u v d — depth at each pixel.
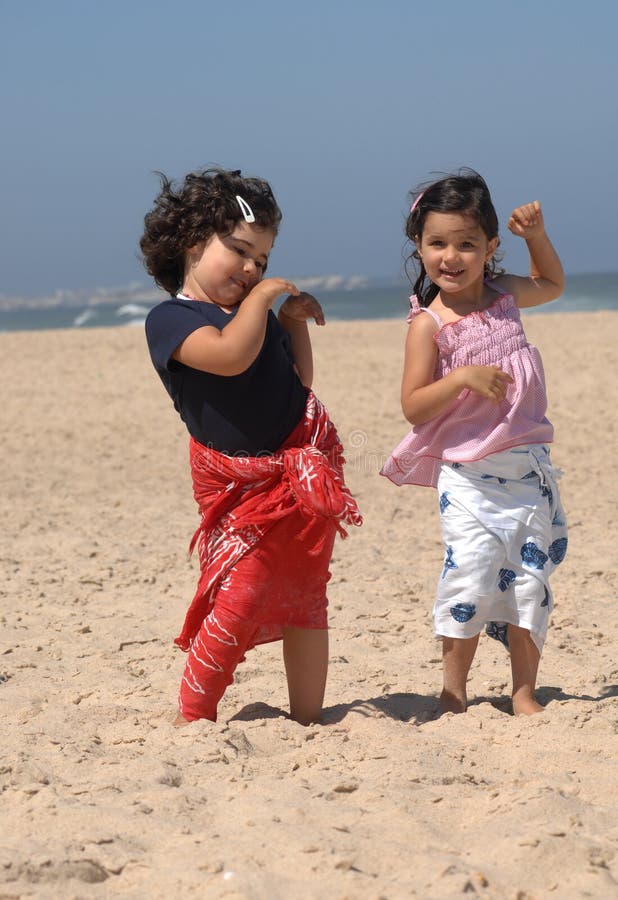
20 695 4.93
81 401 19.09
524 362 4.50
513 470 4.45
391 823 3.26
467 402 4.43
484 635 6.04
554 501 4.58
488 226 4.43
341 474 4.50
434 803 3.45
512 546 4.45
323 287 189.12
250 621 4.27
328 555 4.38
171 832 3.23
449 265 4.43
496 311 4.54
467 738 4.15
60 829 3.25
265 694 5.01
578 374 19.64
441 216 4.38
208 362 4.10
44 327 77.50
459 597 4.44
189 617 4.38
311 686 4.48
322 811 3.37
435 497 10.70
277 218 4.36
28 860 2.98
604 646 5.82
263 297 4.11
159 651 5.83
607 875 2.90
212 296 4.31
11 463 13.39
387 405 17.31
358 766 3.83
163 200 4.36
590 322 30.34
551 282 4.81
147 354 26.52
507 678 5.21
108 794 3.54
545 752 3.92
